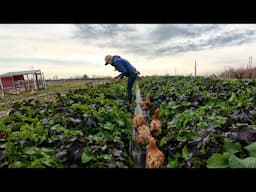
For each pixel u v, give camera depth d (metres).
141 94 13.70
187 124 5.34
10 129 5.33
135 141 5.02
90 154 3.71
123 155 4.23
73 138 4.25
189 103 7.55
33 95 23.30
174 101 8.42
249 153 3.30
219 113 6.20
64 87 32.66
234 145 3.47
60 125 5.25
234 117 4.67
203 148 3.55
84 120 5.33
